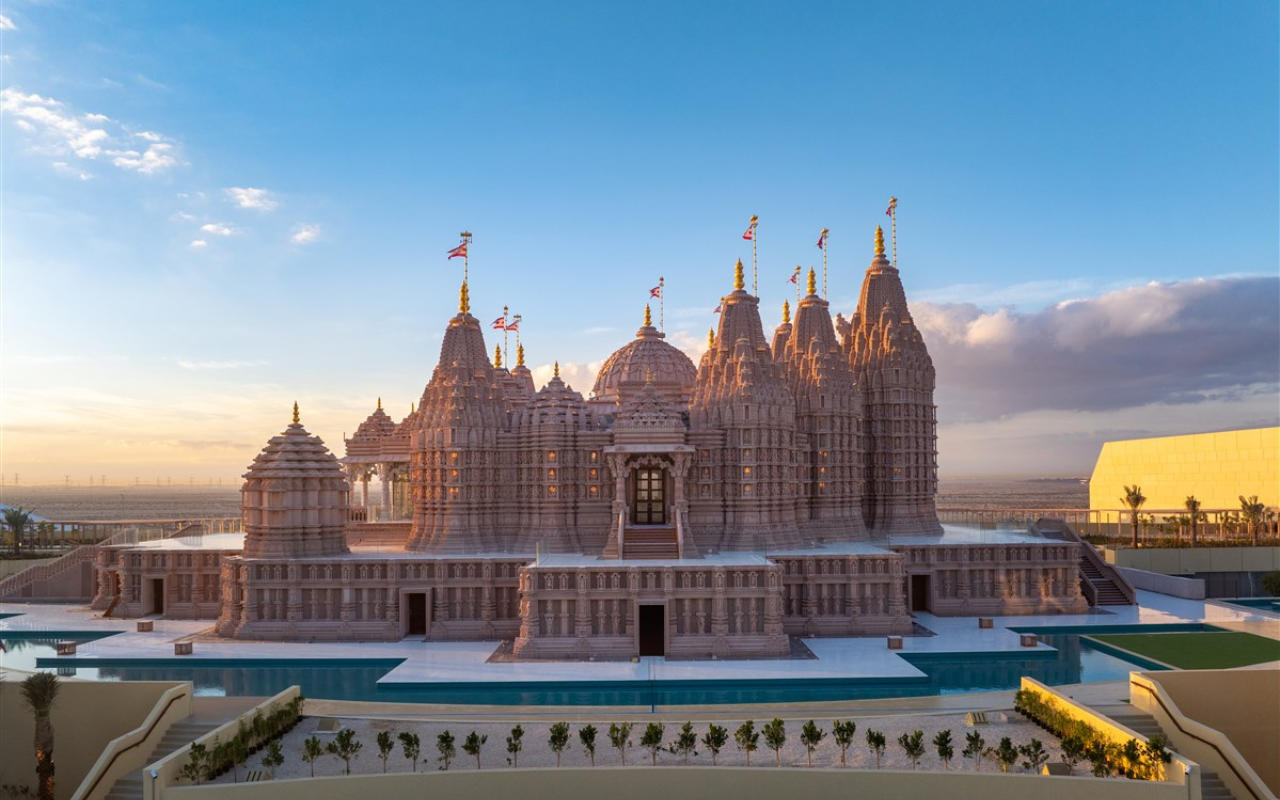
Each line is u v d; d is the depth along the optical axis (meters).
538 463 88.81
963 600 86.88
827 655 70.19
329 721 50.03
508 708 54.88
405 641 77.56
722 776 40.59
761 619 71.69
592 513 88.75
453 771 41.28
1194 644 72.50
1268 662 65.38
